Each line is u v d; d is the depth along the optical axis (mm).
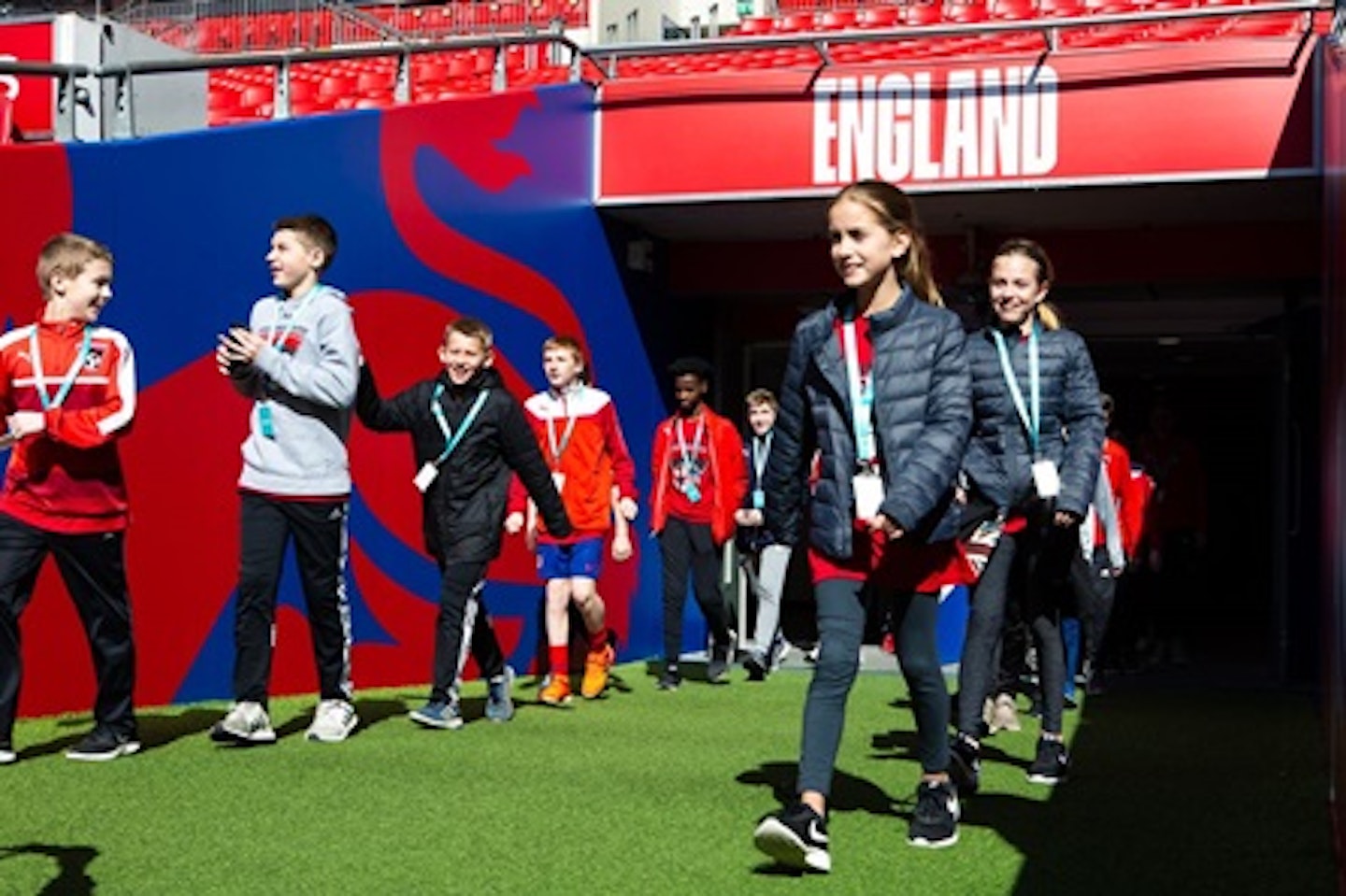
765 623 9609
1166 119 9773
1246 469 21250
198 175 7680
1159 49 9812
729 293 12180
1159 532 12055
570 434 8000
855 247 4285
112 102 8094
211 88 14805
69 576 5676
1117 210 10828
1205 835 4777
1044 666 5797
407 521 8859
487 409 6770
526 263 10016
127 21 13625
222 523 7699
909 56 14828
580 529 8031
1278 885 4125
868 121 10336
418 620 8922
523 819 4812
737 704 8195
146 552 7359
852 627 4309
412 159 9016
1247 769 6180
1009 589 5586
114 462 5727
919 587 4465
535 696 8516
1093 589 7027
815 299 12680
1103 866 4320
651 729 7043
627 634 11047
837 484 4324
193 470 7570
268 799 5051
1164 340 16125
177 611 7484
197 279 7652
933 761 4578
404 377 8930
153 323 7441
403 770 5656
